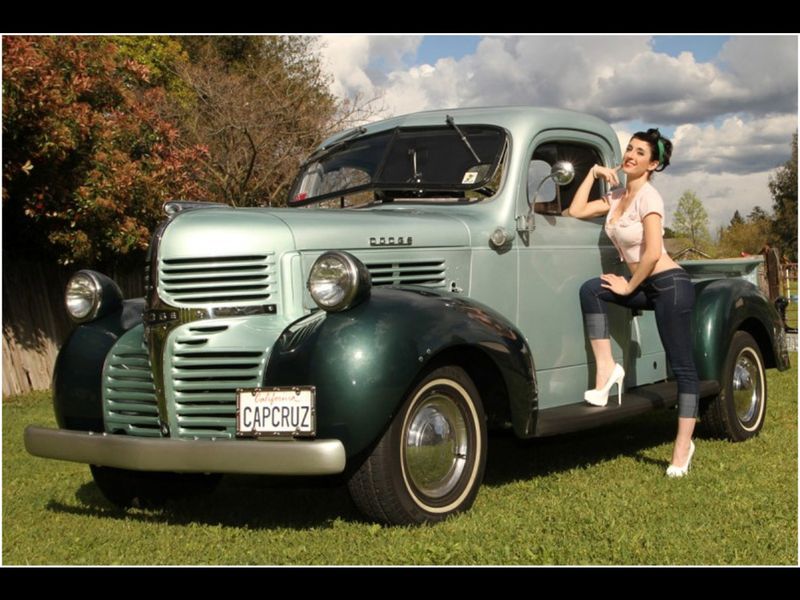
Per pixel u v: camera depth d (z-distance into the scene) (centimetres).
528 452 567
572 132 524
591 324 503
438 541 355
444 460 394
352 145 541
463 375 403
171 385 391
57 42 1124
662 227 484
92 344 444
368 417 355
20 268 1157
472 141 496
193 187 1351
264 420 365
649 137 486
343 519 413
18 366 1132
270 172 1791
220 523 413
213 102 1814
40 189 1074
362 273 375
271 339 384
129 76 1281
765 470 494
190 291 394
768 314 619
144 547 379
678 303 485
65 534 408
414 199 497
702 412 589
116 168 1127
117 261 1281
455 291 449
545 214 505
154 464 370
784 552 346
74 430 427
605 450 571
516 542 354
